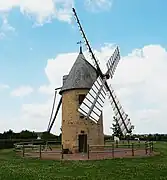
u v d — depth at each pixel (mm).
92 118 32469
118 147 40188
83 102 32062
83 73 36656
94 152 31719
